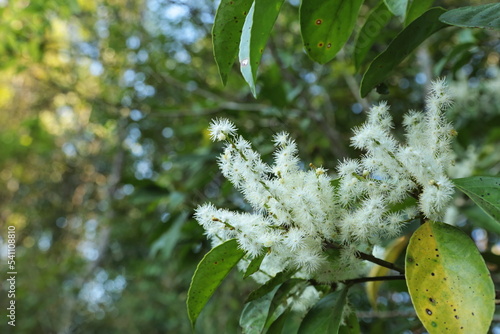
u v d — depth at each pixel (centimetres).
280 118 362
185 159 324
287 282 152
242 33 130
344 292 149
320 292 162
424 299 116
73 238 1034
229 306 504
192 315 142
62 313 860
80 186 1041
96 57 579
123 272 830
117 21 588
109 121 555
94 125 678
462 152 379
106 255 839
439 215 130
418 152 126
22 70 548
